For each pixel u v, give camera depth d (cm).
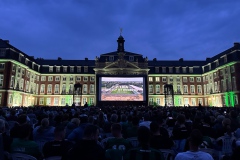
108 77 4634
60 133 473
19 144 456
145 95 4628
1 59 4594
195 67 6631
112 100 4556
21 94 5169
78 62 6819
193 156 331
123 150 459
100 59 6116
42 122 671
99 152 337
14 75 4797
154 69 6512
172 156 505
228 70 5019
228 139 612
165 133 639
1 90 4488
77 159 326
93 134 351
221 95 5328
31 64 5759
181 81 6456
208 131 662
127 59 6125
